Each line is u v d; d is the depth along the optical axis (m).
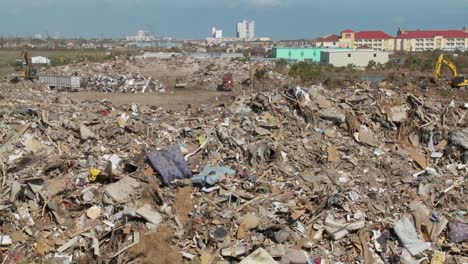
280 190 15.42
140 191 14.80
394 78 30.08
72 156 16.03
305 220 14.29
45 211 14.05
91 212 14.15
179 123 18.88
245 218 13.96
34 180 14.55
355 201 15.11
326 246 13.65
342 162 17.12
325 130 18.55
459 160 18.12
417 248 13.84
